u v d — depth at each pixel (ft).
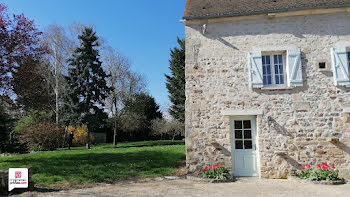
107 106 68.74
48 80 56.08
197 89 23.62
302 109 22.34
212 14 23.88
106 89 63.82
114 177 21.30
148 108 88.17
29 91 33.40
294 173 21.75
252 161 22.76
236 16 23.86
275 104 22.66
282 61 23.73
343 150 21.57
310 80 22.67
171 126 77.10
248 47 23.72
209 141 22.75
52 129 53.52
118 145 65.72
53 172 21.94
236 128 23.29
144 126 83.35
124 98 67.87
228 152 22.43
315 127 22.04
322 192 16.66
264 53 23.68
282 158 21.99
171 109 77.20
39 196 15.74
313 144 21.90
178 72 72.13
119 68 68.33
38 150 52.03
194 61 24.04
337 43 22.88
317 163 21.65
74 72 63.05
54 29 60.34
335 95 22.27
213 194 16.21
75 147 61.57
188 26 24.72
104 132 78.43
